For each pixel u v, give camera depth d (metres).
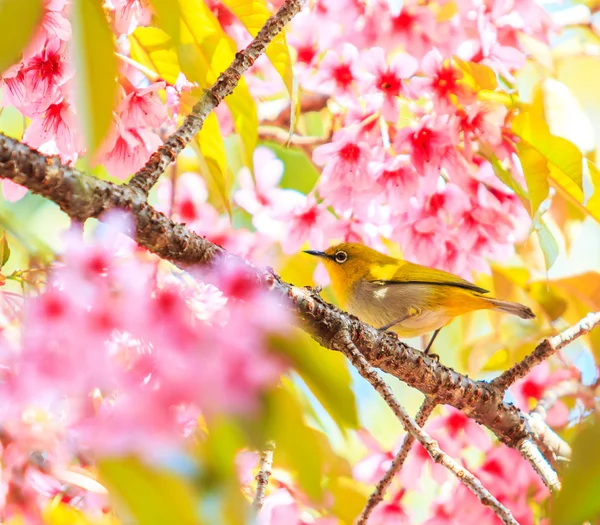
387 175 3.33
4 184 3.27
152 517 1.68
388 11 3.32
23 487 3.04
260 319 1.94
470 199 3.35
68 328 2.13
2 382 2.18
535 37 3.35
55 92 3.24
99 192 2.97
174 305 2.16
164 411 1.86
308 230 3.36
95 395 2.27
